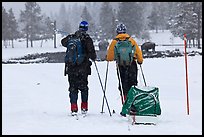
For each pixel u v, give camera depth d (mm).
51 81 19391
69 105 11570
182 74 22719
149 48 62594
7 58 66562
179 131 7648
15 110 10367
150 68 26031
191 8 85000
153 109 8430
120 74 9359
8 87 16484
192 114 9859
